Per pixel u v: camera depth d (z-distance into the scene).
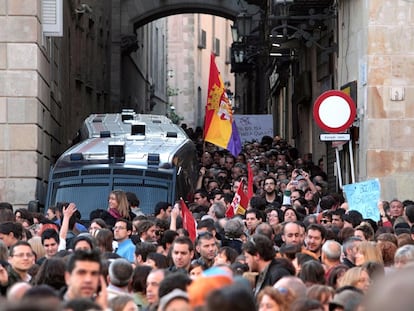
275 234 23.83
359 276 15.48
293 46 53.84
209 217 24.34
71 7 57.91
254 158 49.12
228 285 8.88
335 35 41.84
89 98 67.50
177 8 87.50
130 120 42.28
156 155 34.78
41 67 41.06
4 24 39.66
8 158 39.59
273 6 47.34
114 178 34.25
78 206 34.00
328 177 45.22
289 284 13.80
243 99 102.62
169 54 132.38
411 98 36.22
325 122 30.95
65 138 53.94
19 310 7.25
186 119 132.50
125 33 84.94
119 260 15.73
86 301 10.84
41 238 20.61
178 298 10.73
